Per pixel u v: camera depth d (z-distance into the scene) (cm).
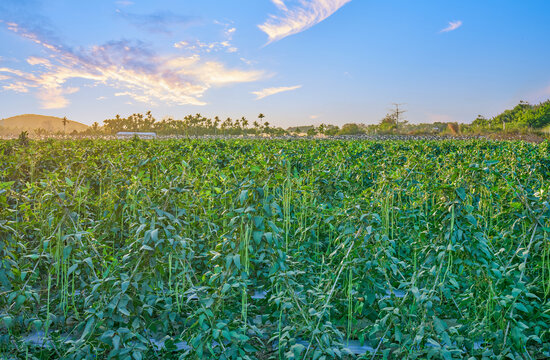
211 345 343
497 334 346
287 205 515
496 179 593
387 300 386
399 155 1020
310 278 468
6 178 746
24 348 355
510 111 8612
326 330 339
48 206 473
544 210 380
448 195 388
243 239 360
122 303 320
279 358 340
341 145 1355
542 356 356
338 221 514
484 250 359
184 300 429
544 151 1110
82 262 390
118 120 12525
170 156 861
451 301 435
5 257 363
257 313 445
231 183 468
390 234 595
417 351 331
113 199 575
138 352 303
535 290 396
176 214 404
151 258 357
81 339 322
